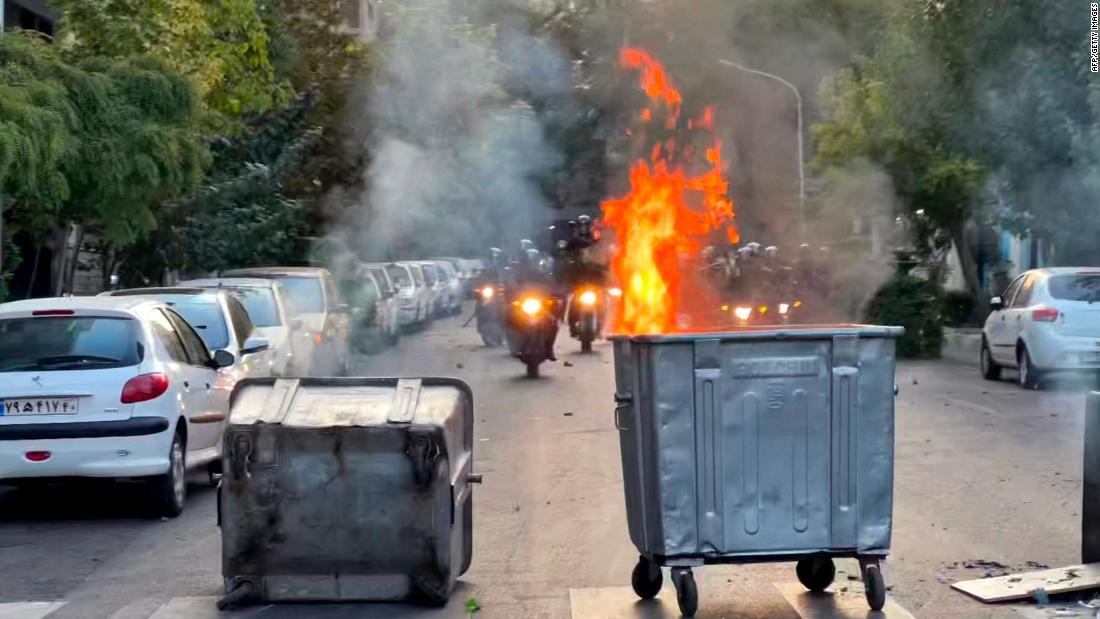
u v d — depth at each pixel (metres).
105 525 16.78
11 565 14.55
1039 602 12.05
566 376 35.19
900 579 13.06
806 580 12.62
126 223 29.05
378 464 12.05
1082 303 30.31
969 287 54.25
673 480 11.34
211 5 40.84
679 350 11.33
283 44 52.81
